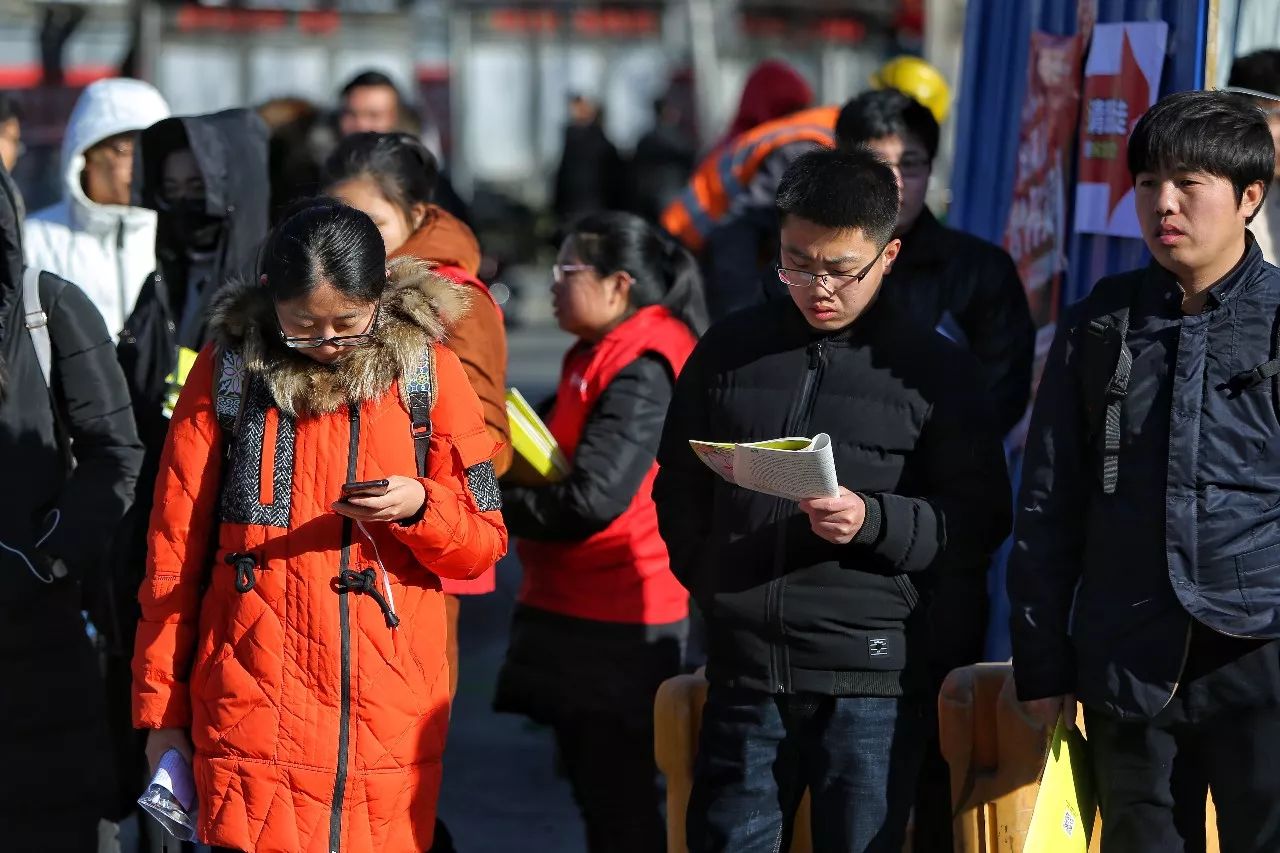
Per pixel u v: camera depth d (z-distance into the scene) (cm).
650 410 1127
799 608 868
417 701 859
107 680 1214
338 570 838
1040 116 1333
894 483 875
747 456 810
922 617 883
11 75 3834
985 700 932
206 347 877
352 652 835
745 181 1758
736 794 891
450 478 876
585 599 1143
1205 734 851
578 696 1146
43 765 1033
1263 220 1118
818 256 856
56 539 1001
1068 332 874
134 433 1057
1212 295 829
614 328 1163
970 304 1234
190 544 859
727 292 1736
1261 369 816
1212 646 835
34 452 1016
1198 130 816
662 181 4784
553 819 1456
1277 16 1231
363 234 829
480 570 877
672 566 946
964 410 874
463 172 5262
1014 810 926
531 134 5447
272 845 835
